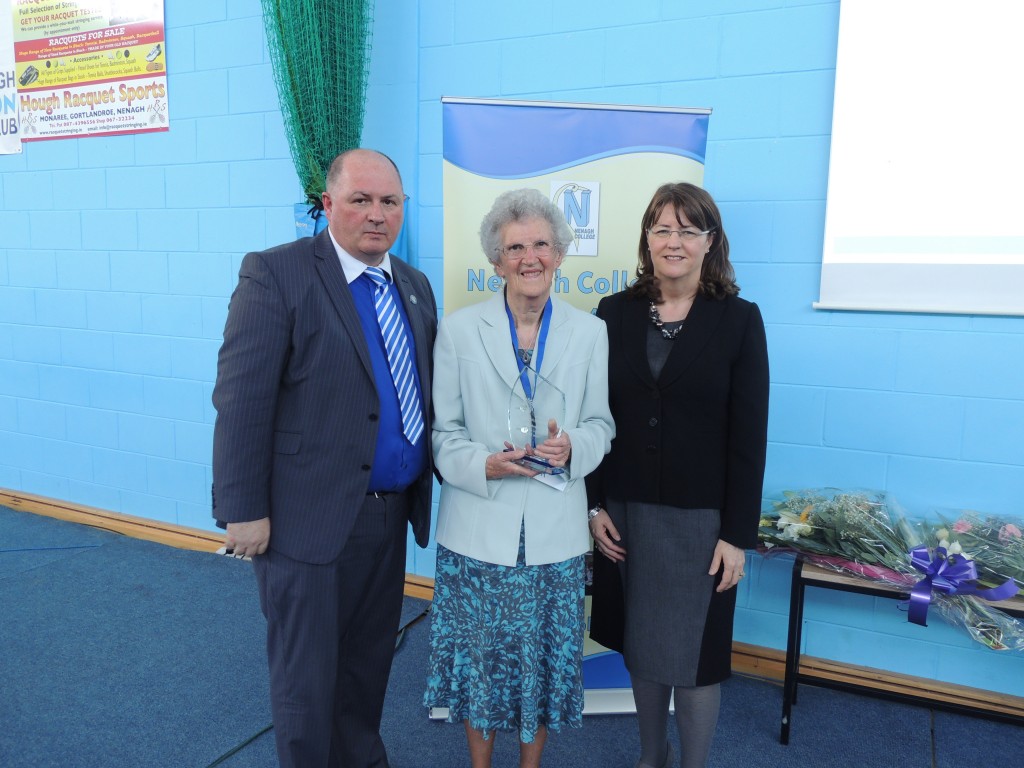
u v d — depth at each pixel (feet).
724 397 5.37
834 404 7.78
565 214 6.96
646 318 5.65
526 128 6.89
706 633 5.47
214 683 7.66
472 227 7.04
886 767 6.56
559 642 5.47
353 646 5.87
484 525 5.29
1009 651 7.38
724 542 5.39
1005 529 6.73
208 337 11.01
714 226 5.35
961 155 7.00
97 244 11.64
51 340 12.32
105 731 6.85
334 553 5.19
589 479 5.94
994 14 6.76
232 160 10.41
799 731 7.09
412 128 9.35
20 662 8.00
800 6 7.45
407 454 5.53
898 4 7.02
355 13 8.98
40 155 11.85
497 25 8.74
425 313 5.87
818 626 8.04
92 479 12.35
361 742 6.07
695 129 6.85
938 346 7.33
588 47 8.36
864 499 7.23
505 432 5.33
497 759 6.65
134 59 10.80
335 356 5.10
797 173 7.66
